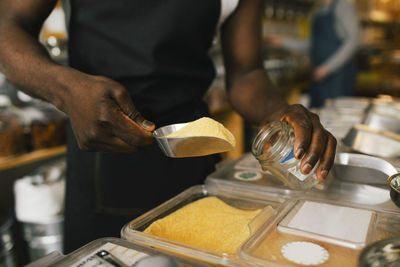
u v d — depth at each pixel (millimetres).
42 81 587
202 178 848
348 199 590
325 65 2646
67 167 852
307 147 528
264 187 644
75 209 833
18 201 1319
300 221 487
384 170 633
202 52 863
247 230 509
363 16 4445
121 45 773
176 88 821
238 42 924
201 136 524
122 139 544
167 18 763
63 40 1546
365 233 448
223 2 833
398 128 1008
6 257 1334
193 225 545
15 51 615
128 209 811
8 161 1241
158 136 573
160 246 446
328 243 438
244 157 859
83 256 409
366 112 1302
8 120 1273
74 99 550
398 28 4738
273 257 413
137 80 787
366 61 3951
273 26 3496
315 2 3855
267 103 794
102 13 765
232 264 404
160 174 805
